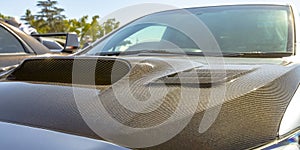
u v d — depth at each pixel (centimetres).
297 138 113
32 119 121
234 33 259
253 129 110
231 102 123
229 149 103
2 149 102
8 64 400
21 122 120
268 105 122
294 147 111
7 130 113
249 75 150
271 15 271
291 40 238
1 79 188
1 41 423
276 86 135
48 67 180
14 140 107
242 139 106
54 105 131
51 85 160
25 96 144
